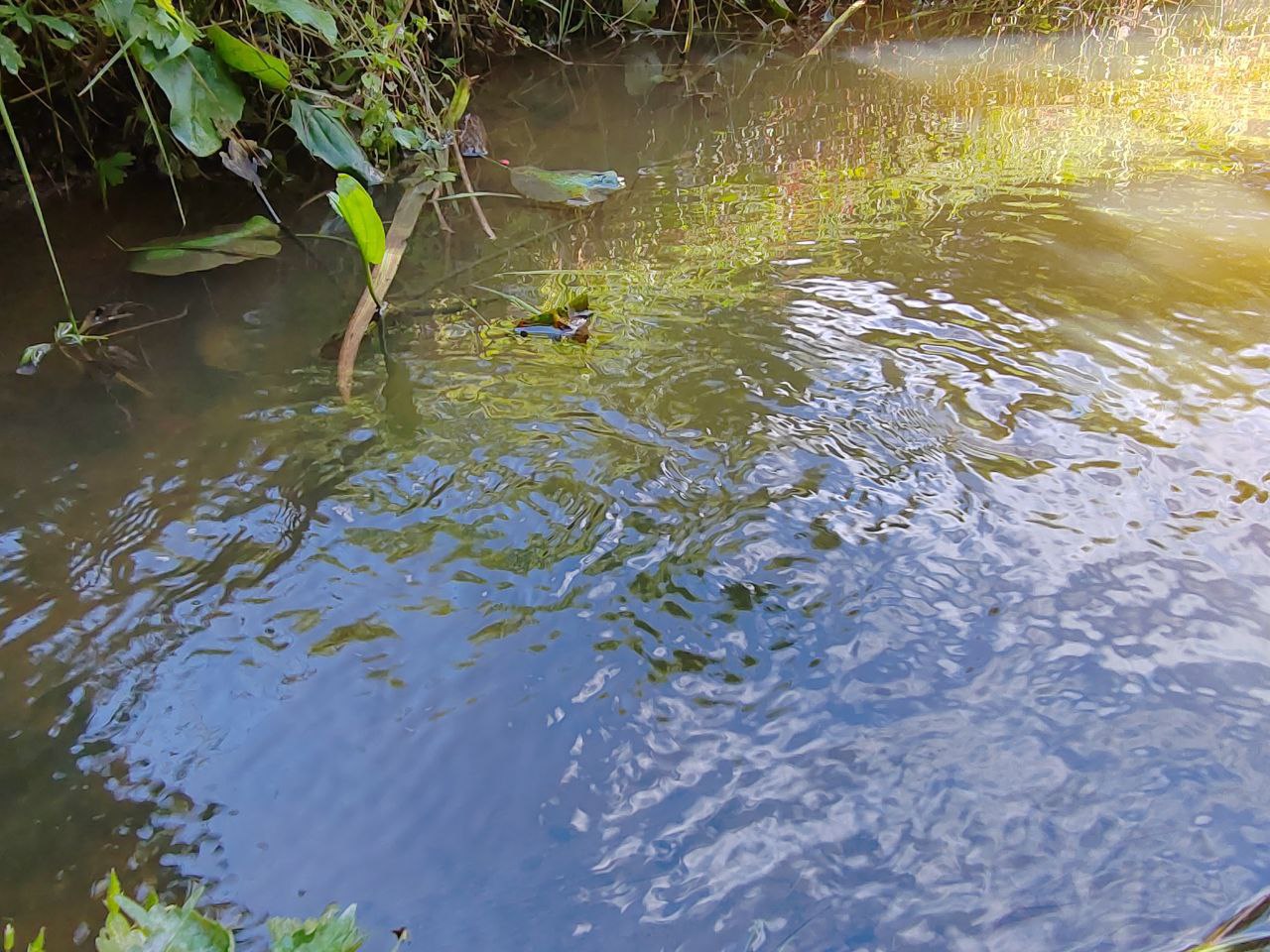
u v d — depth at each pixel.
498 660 0.93
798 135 2.41
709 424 1.25
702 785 0.82
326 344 1.47
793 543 1.06
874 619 0.97
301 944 0.63
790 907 0.73
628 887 0.74
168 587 1.02
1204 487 1.12
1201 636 0.94
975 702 0.88
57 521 1.11
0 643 0.95
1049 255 1.68
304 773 0.83
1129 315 1.47
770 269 1.67
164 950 0.61
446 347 1.46
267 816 0.80
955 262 1.66
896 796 0.80
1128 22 3.60
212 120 1.81
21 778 0.83
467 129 2.34
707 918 0.72
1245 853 0.76
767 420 1.25
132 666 0.93
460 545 1.07
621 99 2.77
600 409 1.29
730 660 0.93
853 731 0.86
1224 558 1.02
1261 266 1.62
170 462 1.21
